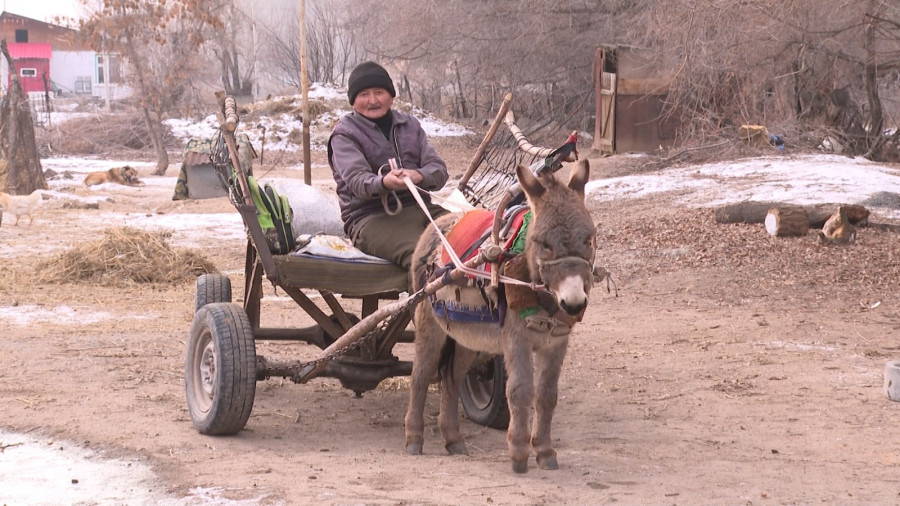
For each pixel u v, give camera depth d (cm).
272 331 788
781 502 562
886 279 1343
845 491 584
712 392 854
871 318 1161
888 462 652
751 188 2005
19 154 2672
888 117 3025
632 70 3125
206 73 6462
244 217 705
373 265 713
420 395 674
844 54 2539
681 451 675
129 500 557
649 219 1775
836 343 1043
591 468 627
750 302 1263
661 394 849
